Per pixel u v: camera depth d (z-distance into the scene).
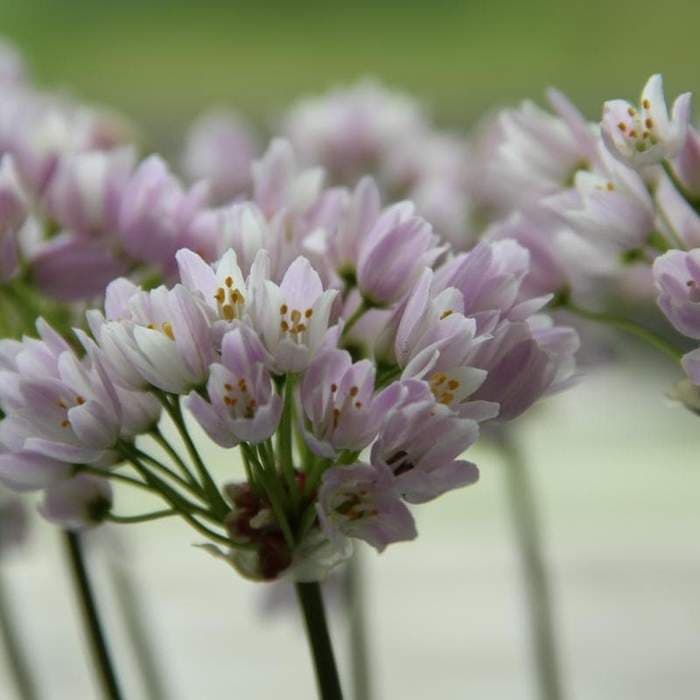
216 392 0.44
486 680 0.82
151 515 0.46
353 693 0.60
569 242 0.49
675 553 0.95
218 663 0.86
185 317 0.44
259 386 0.44
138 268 0.50
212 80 1.44
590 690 0.79
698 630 0.84
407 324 0.45
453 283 0.45
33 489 0.46
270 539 0.46
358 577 0.60
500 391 0.45
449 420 0.44
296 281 0.45
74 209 0.51
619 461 1.11
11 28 1.48
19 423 0.46
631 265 0.49
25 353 0.46
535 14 1.45
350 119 0.62
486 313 0.45
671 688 0.78
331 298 0.44
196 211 0.50
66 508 0.48
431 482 0.44
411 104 0.65
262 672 0.85
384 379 0.46
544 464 1.12
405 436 0.44
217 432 0.44
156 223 0.50
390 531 0.45
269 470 0.45
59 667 0.85
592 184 0.48
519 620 0.90
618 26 1.39
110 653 0.52
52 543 0.94
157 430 0.46
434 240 0.47
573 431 1.16
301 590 0.46
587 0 1.40
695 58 1.36
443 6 1.51
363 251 0.47
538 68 1.42
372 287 0.47
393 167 0.62
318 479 0.45
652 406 1.15
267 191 0.49
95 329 0.45
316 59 1.51
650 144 0.46
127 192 0.50
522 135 0.50
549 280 0.50
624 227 0.48
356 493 0.45
